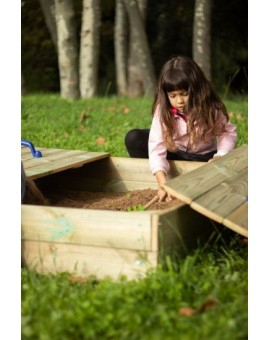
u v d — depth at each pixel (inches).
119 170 189.3
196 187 137.2
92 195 187.5
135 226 123.7
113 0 618.2
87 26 458.6
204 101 169.6
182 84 166.7
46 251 130.9
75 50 456.1
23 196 148.7
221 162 158.9
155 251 122.9
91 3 455.8
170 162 179.2
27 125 305.1
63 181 195.6
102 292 115.0
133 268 124.7
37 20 629.9
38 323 107.2
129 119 328.8
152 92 447.8
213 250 136.7
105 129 298.0
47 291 117.0
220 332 100.9
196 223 138.8
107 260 126.6
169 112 172.2
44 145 254.4
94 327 105.3
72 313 107.6
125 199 174.2
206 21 406.0
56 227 129.6
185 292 114.0
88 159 181.8
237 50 519.8
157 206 161.2
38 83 641.0
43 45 636.7
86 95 464.8
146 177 186.4
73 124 312.2
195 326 103.5
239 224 125.6
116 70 580.1
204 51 407.2
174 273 119.7
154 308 109.3
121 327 106.0
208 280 118.0
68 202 176.4
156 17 576.1
